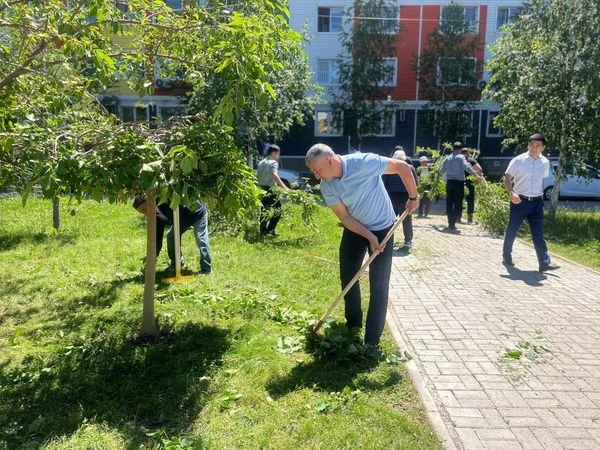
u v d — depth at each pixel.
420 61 27.12
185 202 3.37
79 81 4.80
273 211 9.07
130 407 3.42
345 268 4.38
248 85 3.79
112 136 3.50
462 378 3.78
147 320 4.48
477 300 5.71
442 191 13.08
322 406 3.29
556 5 11.87
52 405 3.42
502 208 10.48
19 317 5.04
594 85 11.32
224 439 2.98
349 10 26.42
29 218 10.34
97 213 11.34
